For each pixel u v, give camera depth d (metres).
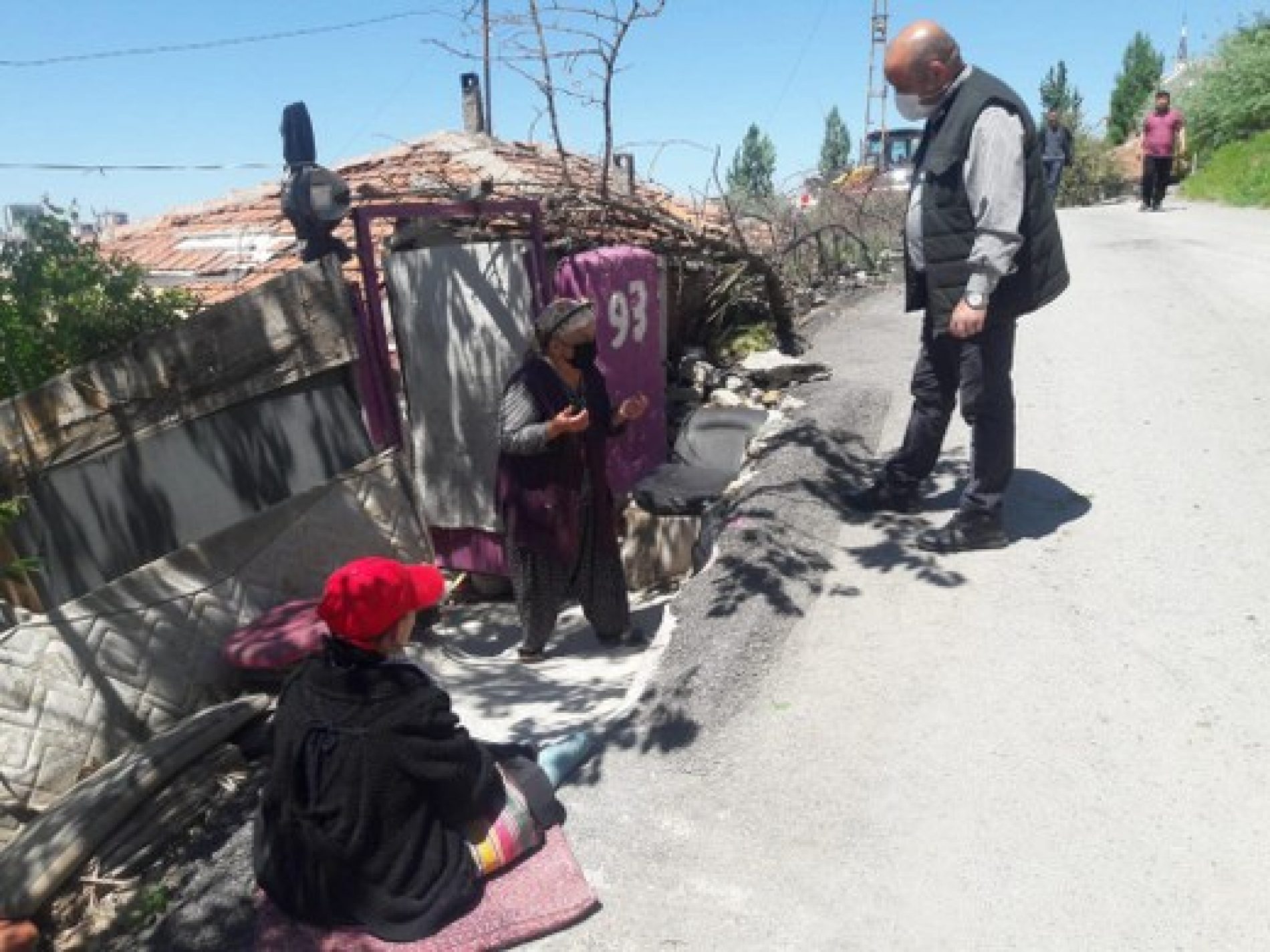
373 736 2.61
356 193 5.99
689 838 2.93
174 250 11.88
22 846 3.30
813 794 3.06
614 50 6.36
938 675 3.55
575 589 4.49
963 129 3.79
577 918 2.67
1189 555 4.10
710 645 3.73
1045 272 3.93
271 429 4.77
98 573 4.32
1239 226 13.52
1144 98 42.94
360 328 5.22
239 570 4.61
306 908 2.68
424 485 6.06
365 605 2.65
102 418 4.31
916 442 4.68
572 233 6.71
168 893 3.04
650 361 6.55
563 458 4.21
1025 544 4.38
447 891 2.65
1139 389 6.10
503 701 4.09
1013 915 2.55
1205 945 2.40
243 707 3.93
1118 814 2.83
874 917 2.60
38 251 4.88
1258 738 3.04
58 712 4.04
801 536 4.59
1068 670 3.48
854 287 11.22
